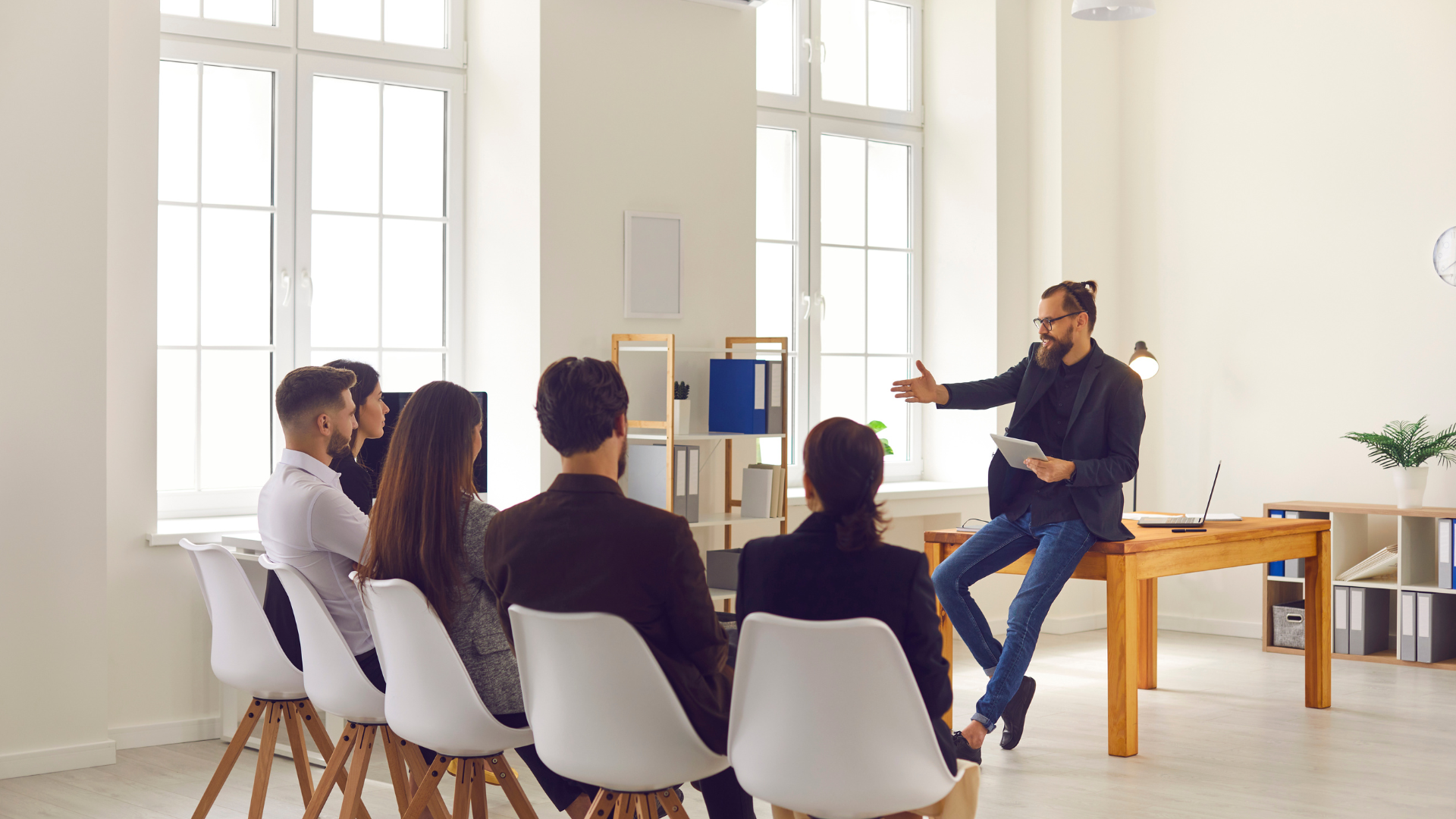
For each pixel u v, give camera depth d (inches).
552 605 89.0
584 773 88.0
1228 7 252.1
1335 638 225.1
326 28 195.5
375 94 199.8
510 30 197.5
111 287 166.6
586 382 90.7
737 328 213.9
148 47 169.9
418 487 100.9
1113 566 155.3
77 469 158.2
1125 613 154.9
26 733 154.9
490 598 103.3
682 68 207.2
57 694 157.0
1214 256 253.6
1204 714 181.6
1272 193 246.4
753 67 215.8
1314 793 142.3
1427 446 217.2
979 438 254.7
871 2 257.1
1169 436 259.3
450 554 100.3
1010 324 254.5
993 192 252.4
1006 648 149.6
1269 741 165.9
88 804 141.9
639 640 83.0
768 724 82.1
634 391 201.3
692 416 209.0
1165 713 182.7
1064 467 148.6
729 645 96.2
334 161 196.7
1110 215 264.2
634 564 88.0
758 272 240.8
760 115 237.9
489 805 140.9
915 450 262.2
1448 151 226.5
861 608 85.2
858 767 80.4
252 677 117.8
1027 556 167.2
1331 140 239.6
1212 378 253.8
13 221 153.3
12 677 154.0
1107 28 264.2
